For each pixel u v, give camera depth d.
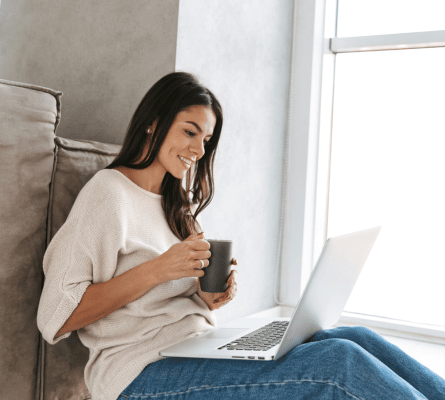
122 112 1.70
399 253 2.46
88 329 1.11
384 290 2.48
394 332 2.36
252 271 2.27
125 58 1.71
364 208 2.56
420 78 2.43
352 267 1.13
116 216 1.08
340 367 0.85
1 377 1.13
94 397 1.05
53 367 1.23
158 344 1.08
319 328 1.14
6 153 1.12
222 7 1.88
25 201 1.17
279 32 2.39
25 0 1.94
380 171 2.53
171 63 1.63
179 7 1.62
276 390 0.90
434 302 2.38
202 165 1.36
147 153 1.20
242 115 2.10
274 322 1.29
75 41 1.82
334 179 2.64
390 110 2.50
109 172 1.15
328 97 2.60
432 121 2.40
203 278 1.06
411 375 0.98
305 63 2.50
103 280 1.06
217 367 0.97
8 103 1.14
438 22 2.36
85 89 1.79
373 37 2.45
